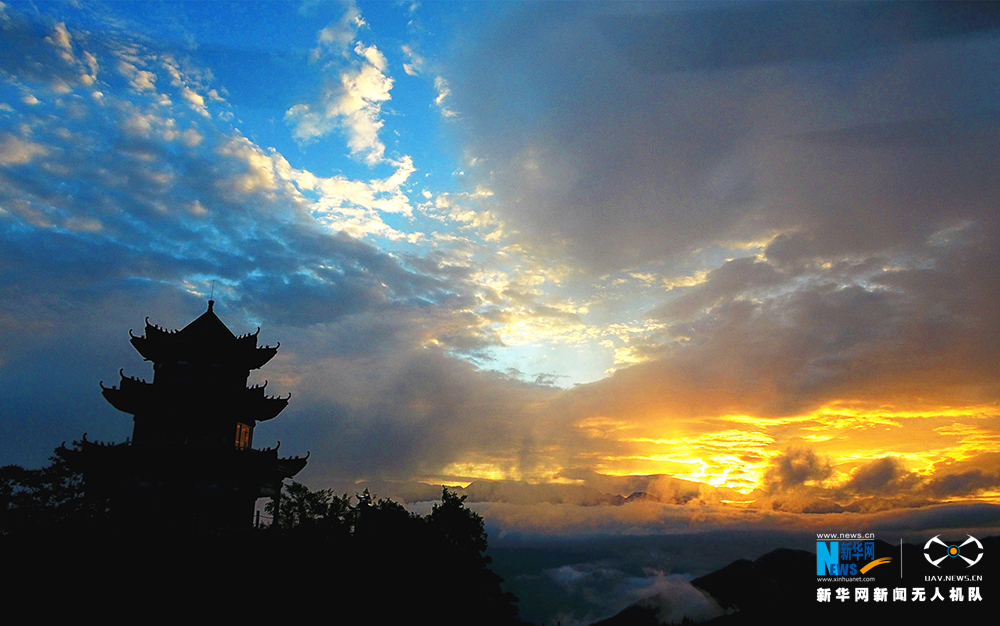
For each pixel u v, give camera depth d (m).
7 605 56.06
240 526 74.19
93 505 70.81
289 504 74.94
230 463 75.75
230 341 82.69
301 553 66.25
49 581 59.03
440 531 79.12
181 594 60.06
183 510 71.81
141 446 75.19
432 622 64.94
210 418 79.69
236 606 59.84
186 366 81.31
